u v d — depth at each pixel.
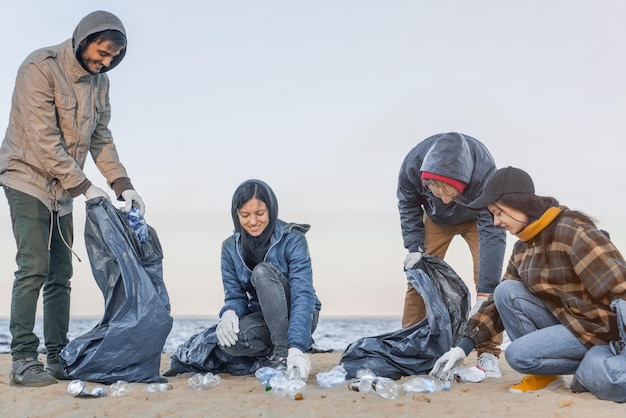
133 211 3.20
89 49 3.02
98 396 2.70
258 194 3.19
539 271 2.78
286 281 3.30
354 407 2.51
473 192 3.55
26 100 2.99
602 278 2.59
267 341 3.33
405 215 3.95
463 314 3.38
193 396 2.74
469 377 3.14
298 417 2.36
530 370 2.80
